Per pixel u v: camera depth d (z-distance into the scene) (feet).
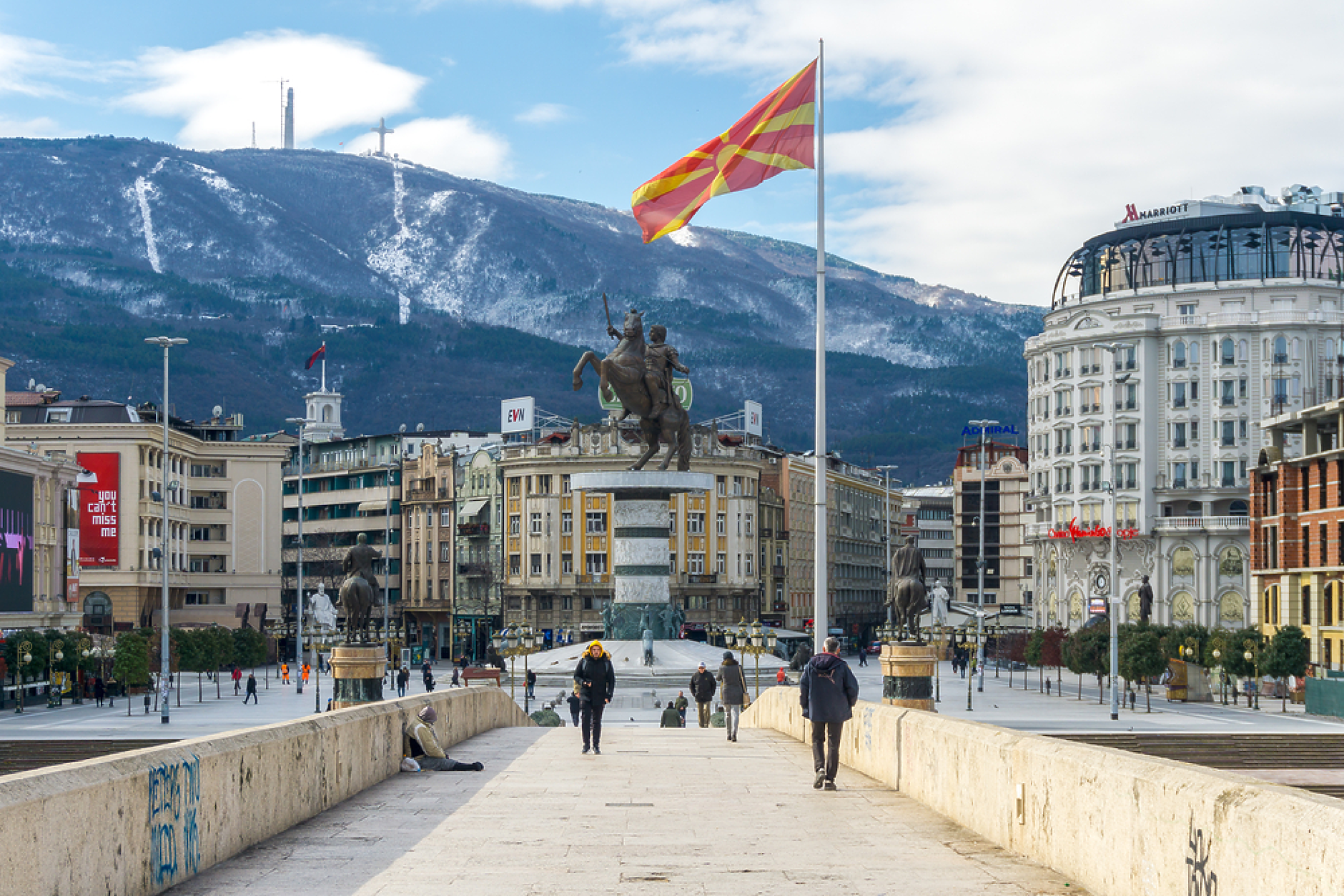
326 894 39.22
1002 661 437.99
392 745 76.89
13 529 314.35
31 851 32.01
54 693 272.72
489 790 68.33
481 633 507.30
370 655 128.98
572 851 47.06
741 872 42.50
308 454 621.72
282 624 406.00
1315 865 26.55
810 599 580.30
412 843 49.11
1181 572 430.20
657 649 243.19
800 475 569.23
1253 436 433.07
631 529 245.04
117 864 36.81
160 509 463.42
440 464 533.55
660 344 238.48
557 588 476.54
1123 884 36.94
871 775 75.56
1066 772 41.98
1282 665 258.37
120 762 38.29
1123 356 450.30
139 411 496.64
